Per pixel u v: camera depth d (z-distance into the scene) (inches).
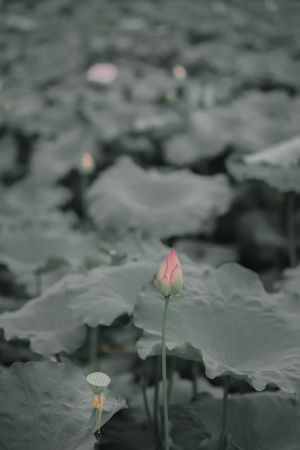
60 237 104.7
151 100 202.7
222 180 120.9
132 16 344.2
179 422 68.7
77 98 200.1
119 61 258.5
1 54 275.3
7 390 55.6
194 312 63.6
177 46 272.1
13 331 70.1
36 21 339.9
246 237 142.4
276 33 295.1
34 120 191.5
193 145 152.5
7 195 142.2
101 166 173.3
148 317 61.7
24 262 97.6
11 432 52.5
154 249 83.0
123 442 77.0
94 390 49.2
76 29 321.4
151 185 118.1
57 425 52.8
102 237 119.2
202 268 73.8
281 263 136.0
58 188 149.1
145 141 170.4
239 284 66.9
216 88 201.2
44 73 244.1
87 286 66.6
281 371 55.5
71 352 69.7
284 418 65.8
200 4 383.6
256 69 228.1
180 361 88.6
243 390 78.4
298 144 114.1
